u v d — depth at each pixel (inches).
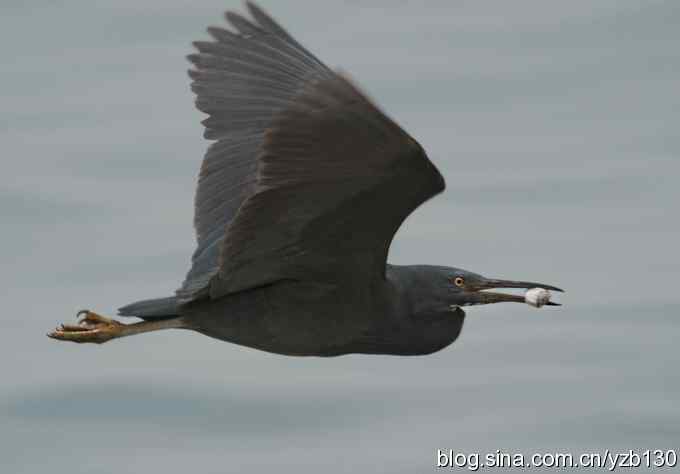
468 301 476.4
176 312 462.3
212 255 469.1
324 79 374.3
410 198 410.3
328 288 449.4
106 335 476.4
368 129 379.6
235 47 480.7
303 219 420.5
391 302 462.0
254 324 457.4
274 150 387.5
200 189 480.4
